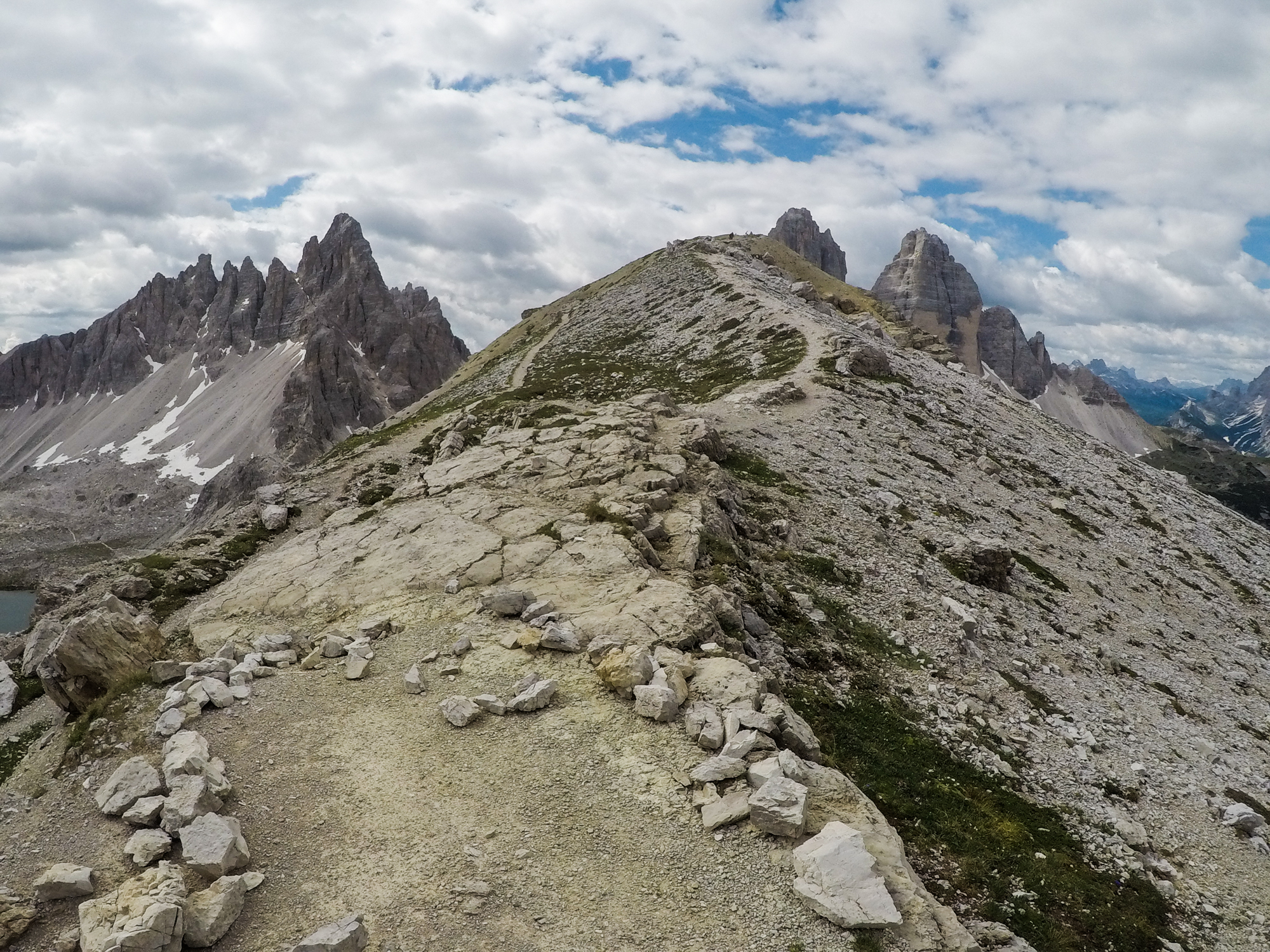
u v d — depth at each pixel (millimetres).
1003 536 53250
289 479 70375
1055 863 20328
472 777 16906
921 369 95812
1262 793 29922
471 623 24453
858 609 33750
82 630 21719
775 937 12664
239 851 14062
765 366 83562
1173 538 68625
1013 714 29578
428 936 12539
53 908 12992
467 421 71000
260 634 25078
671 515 34094
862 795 16344
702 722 18156
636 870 14094
